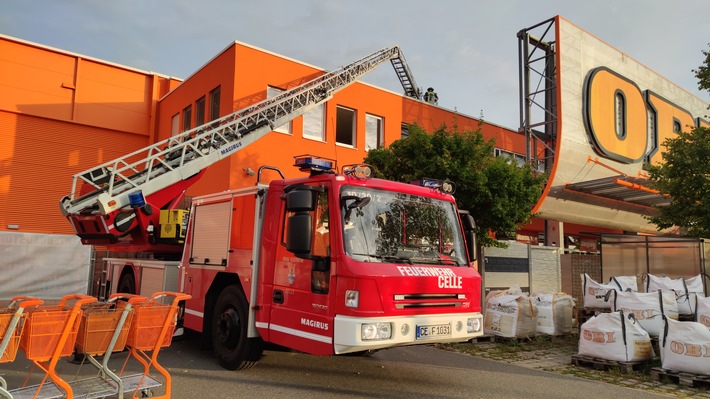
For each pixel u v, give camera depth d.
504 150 24.94
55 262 15.30
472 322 6.30
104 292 11.36
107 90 21.42
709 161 13.84
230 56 16.48
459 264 6.64
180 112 19.97
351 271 5.55
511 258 13.31
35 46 19.88
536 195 11.15
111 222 9.66
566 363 8.34
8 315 4.21
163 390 5.90
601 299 10.66
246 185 15.81
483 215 10.82
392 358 8.27
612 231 24.03
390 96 20.55
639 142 22.53
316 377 6.75
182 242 9.82
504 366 8.04
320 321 5.75
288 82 17.38
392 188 6.46
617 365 7.64
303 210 5.78
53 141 20.16
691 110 27.34
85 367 7.01
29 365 6.98
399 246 6.17
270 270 6.63
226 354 7.04
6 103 19.19
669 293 9.17
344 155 18.62
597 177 20.27
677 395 6.53
